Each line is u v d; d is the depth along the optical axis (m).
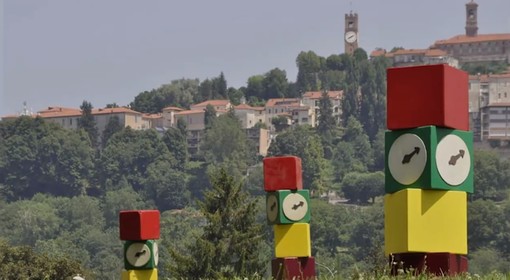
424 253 27.19
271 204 49.91
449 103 27.23
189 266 99.00
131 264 48.69
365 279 26.78
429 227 27.17
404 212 27.12
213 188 105.94
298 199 49.66
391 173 27.55
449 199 27.31
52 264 90.19
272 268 47.31
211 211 104.31
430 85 27.27
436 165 27.12
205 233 103.31
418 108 27.34
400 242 27.22
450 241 27.28
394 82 27.58
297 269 46.97
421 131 27.22
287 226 49.44
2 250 89.44
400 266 26.61
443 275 26.69
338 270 28.11
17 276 88.38
